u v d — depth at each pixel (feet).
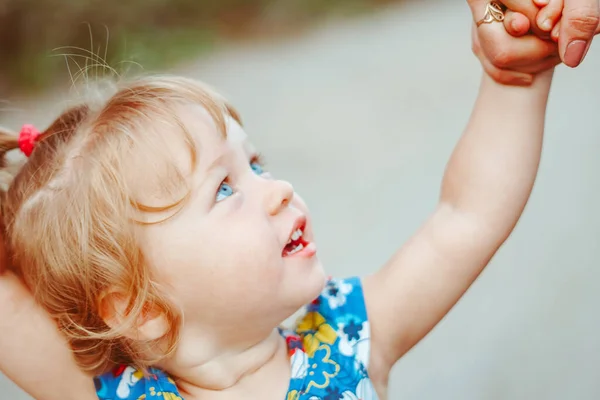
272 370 2.35
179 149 2.25
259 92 9.61
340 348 2.38
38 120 7.40
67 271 2.29
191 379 2.33
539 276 5.27
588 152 7.06
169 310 2.25
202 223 2.24
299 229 2.34
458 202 2.41
